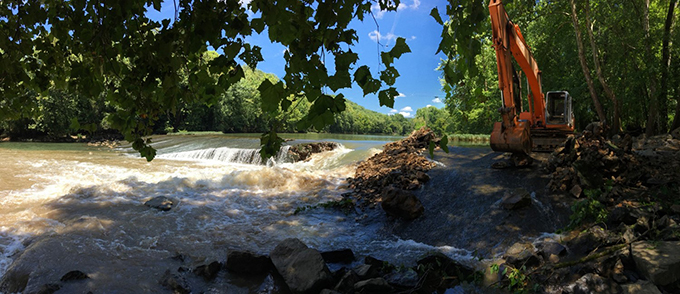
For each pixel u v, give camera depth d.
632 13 17.78
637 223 4.86
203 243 6.03
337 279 4.79
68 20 2.38
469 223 6.49
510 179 8.13
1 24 2.51
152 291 4.40
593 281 3.92
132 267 4.99
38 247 5.37
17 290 4.42
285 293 4.55
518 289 4.24
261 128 65.88
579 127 28.45
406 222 7.02
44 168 13.62
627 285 3.88
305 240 6.30
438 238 6.29
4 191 9.35
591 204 5.71
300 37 1.77
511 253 5.11
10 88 2.61
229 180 10.62
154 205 8.00
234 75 2.05
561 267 4.39
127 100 2.41
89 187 9.65
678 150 11.59
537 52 22.53
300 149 17.20
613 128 18.25
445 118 44.97
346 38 1.69
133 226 6.65
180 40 2.02
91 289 4.32
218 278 4.90
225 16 1.86
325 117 1.73
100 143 30.69
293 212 7.86
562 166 8.02
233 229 6.77
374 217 7.46
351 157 14.78
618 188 6.45
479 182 8.23
